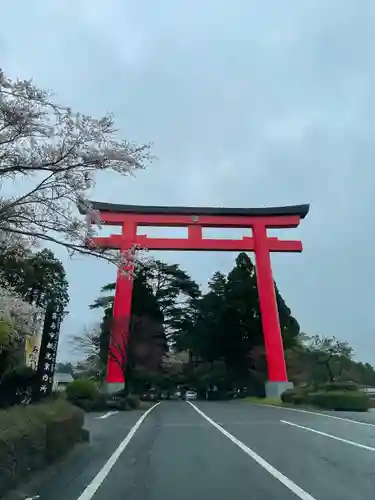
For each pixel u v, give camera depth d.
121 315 42.34
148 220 43.72
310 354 46.97
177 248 43.38
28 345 20.98
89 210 9.63
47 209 9.36
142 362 48.28
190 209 44.28
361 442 14.20
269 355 42.44
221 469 9.87
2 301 15.48
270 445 13.60
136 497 7.42
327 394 32.41
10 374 16.86
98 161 9.12
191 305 63.03
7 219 9.19
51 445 9.73
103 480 8.70
